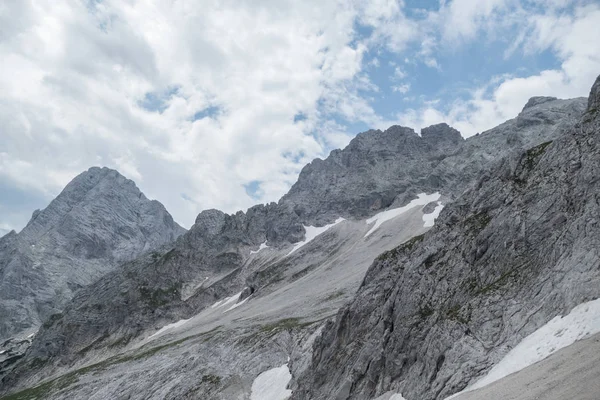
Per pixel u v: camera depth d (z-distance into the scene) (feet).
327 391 233.14
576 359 112.68
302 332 369.50
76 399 450.30
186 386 360.07
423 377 179.11
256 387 320.91
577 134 204.64
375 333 222.48
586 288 143.23
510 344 156.46
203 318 625.82
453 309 192.13
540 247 180.75
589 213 162.81
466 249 213.66
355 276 511.40
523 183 219.82
